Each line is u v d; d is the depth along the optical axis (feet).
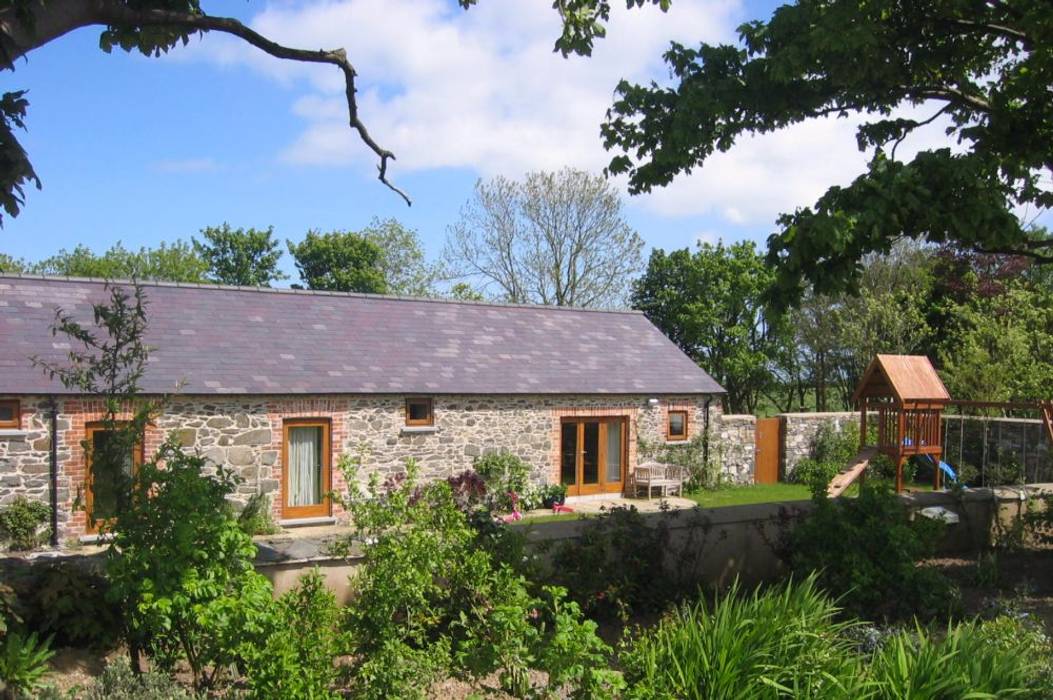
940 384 61.05
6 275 51.13
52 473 44.80
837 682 13.15
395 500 16.93
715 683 13.87
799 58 24.63
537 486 61.26
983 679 13.89
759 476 76.02
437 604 18.16
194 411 48.60
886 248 23.94
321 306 62.08
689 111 26.89
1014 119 27.68
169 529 14.92
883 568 21.95
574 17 25.88
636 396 66.08
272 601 14.60
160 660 15.42
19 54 17.65
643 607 23.31
